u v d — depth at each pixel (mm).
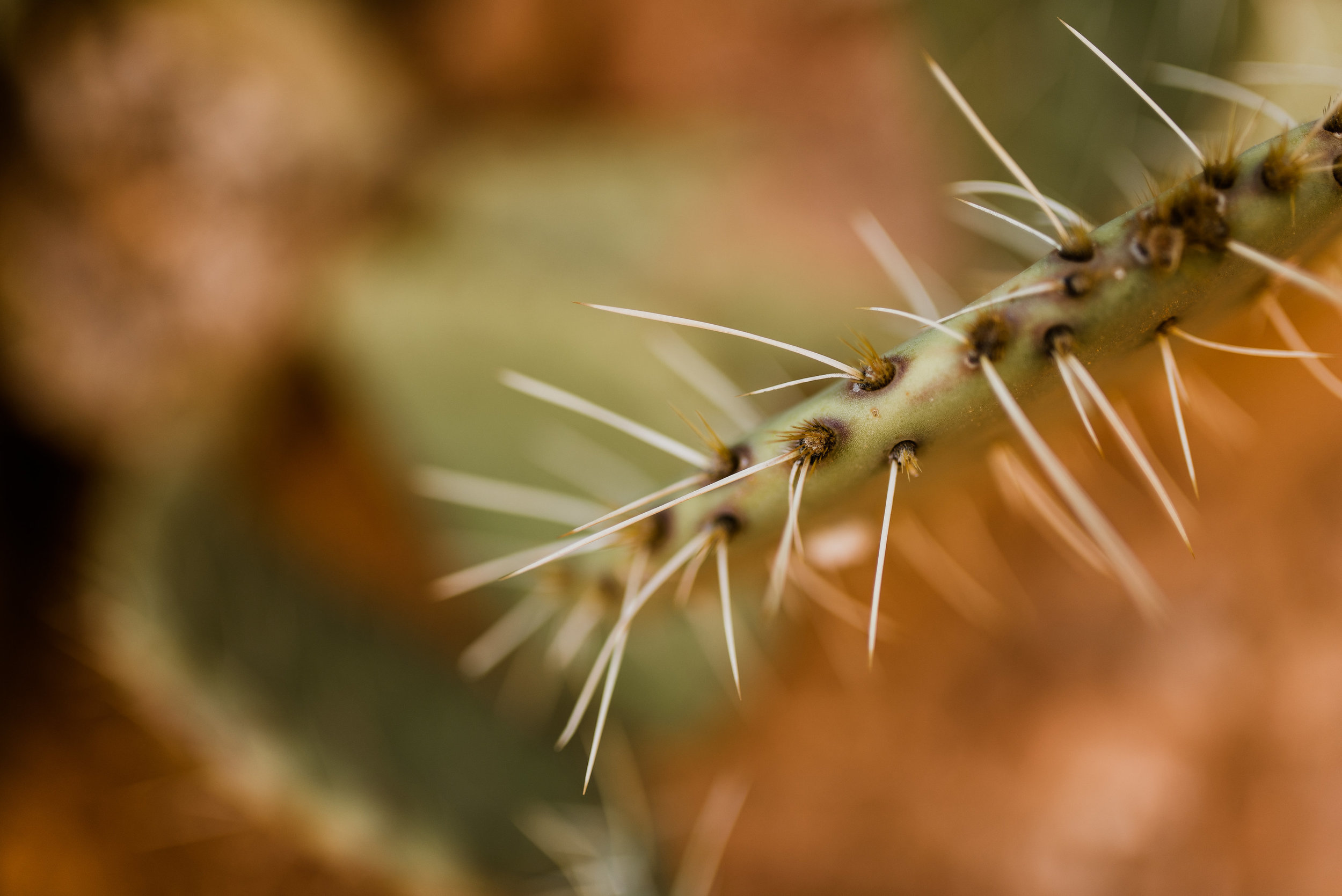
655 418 438
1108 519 432
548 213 565
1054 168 411
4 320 554
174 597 351
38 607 532
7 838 466
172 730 345
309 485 562
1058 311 234
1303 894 379
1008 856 414
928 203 503
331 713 358
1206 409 329
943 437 239
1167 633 414
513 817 376
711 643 435
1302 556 406
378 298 490
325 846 343
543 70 619
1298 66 369
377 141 589
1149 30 387
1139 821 399
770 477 246
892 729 445
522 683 445
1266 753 394
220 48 566
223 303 561
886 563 463
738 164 570
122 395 559
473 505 458
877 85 546
